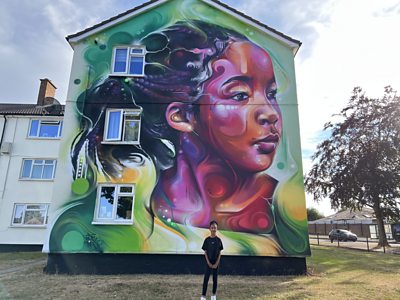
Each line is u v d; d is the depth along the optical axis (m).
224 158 11.61
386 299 7.42
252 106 12.17
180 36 13.16
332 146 27.42
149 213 11.12
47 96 25.89
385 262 14.85
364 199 25.45
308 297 7.57
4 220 20.94
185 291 8.08
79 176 11.49
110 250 10.80
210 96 12.32
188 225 10.98
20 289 8.27
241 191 11.25
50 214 11.12
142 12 13.45
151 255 10.83
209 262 7.35
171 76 12.61
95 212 11.19
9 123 22.70
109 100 12.37
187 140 11.82
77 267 10.73
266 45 12.95
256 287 8.61
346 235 36.81
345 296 7.68
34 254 18.12
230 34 13.09
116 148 11.76
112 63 12.88
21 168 21.94
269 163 11.55
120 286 8.59
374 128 25.80
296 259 10.75
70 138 11.90
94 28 13.12
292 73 12.61
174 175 11.45
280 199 11.20
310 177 28.23
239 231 10.88
